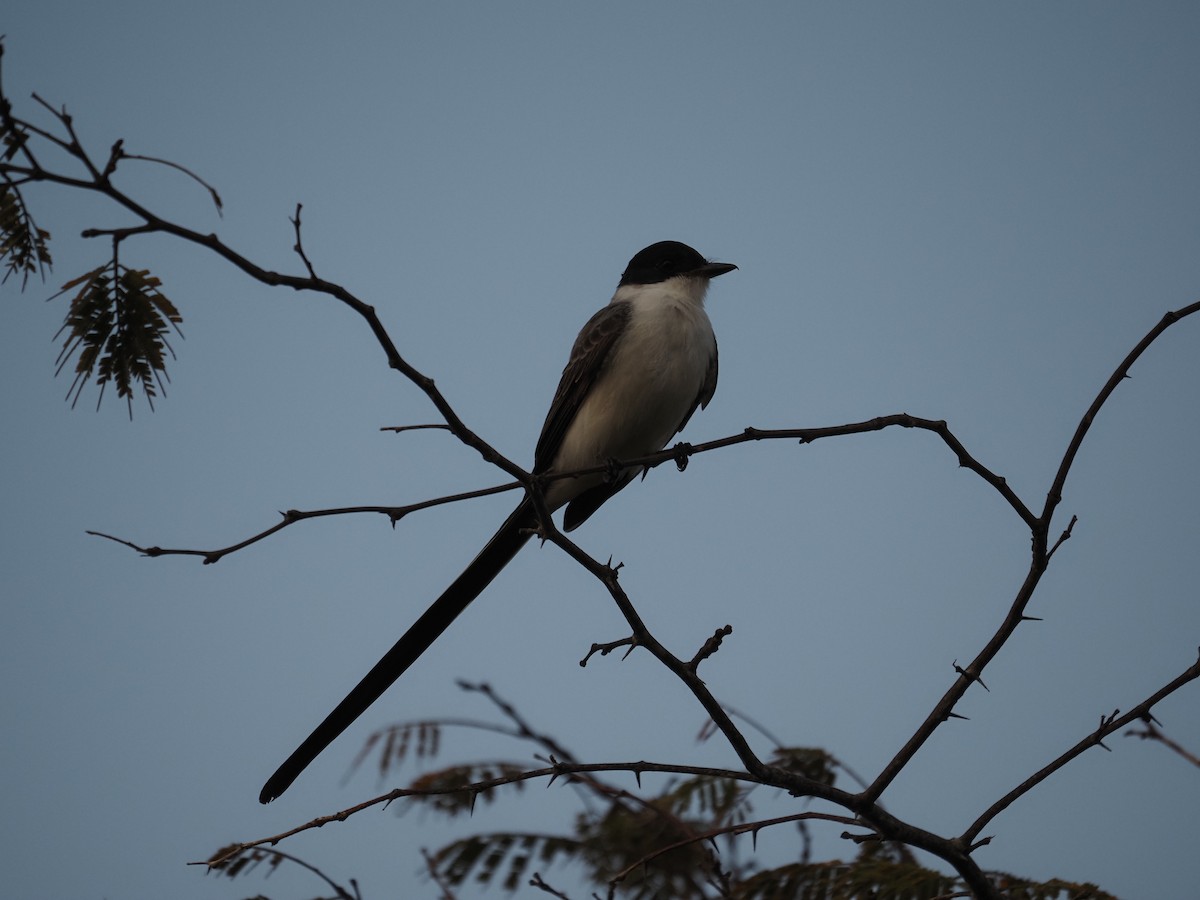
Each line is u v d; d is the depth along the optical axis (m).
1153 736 6.31
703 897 7.23
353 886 6.53
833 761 7.61
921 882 6.47
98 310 5.36
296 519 6.40
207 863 6.31
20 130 4.57
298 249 5.52
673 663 6.53
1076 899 6.20
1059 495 6.71
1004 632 6.66
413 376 6.26
